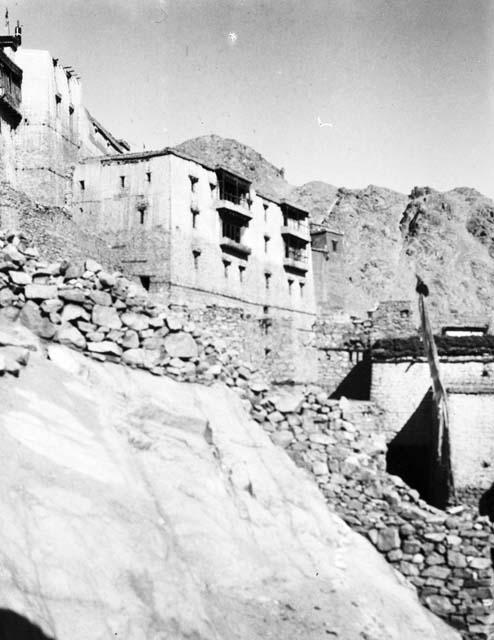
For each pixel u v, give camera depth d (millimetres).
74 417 10203
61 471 8898
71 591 7199
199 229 60000
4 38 59594
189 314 22219
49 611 6777
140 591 7883
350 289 106938
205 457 11211
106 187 60188
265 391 13664
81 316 12461
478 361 25688
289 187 157625
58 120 61156
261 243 68438
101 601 7352
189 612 8062
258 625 8828
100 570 7750
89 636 6844
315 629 9234
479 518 12000
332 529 11906
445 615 11398
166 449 10828
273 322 26203
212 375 13305
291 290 72625
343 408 13680
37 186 58250
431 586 11609
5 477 8156
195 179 60344
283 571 10086
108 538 8289
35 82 59594
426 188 147250
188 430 11609
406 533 11977
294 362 26031
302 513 11641
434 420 24406
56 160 60031
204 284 59656
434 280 128000
